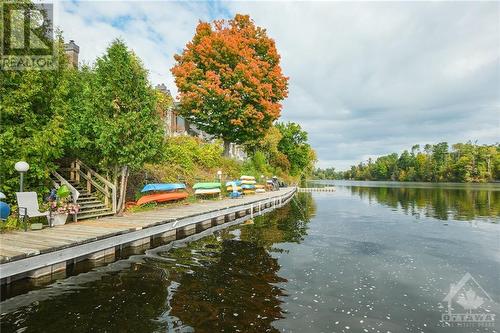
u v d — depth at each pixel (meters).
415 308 6.18
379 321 5.56
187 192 19.84
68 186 11.50
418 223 17.22
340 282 7.49
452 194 44.91
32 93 10.35
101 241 8.41
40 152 10.59
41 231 8.96
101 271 7.68
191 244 10.95
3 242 7.51
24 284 6.64
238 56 28.41
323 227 15.48
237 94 27.47
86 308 5.65
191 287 6.82
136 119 12.64
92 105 11.93
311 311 5.84
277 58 31.86
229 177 27.92
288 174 62.97
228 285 7.00
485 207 26.31
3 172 10.01
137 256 9.14
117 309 5.64
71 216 10.91
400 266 8.98
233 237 12.41
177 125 34.44
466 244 11.98
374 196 41.12
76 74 14.42
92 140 12.66
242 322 5.30
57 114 11.29
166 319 5.32
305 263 8.99
